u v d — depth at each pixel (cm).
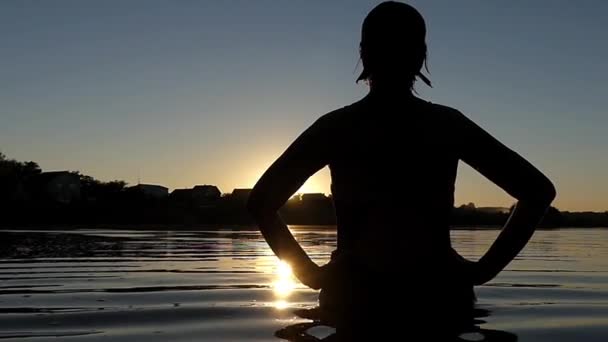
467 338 249
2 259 969
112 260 957
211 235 2314
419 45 245
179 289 538
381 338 232
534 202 242
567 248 1509
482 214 4050
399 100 242
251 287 551
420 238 235
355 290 238
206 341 274
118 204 5250
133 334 297
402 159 236
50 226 3566
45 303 434
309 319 330
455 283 242
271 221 245
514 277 684
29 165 7038
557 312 380
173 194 6044
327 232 2664
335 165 243
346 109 247
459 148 242
